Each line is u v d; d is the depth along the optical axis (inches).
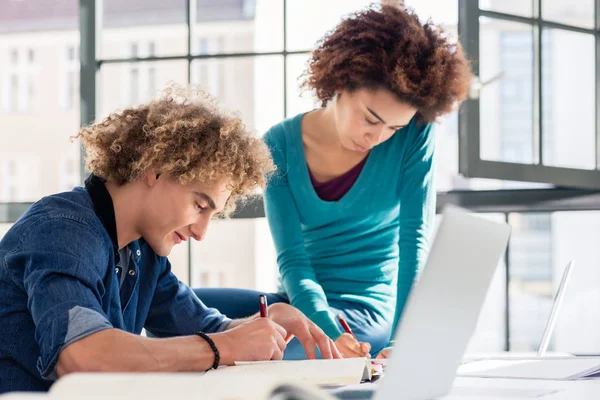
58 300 49.3
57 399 27.0
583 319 587.8
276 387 27.5
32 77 889.5
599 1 122.9
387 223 95.3
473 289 40.7
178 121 57.2
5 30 882.8
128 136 58.6
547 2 123.5
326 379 47.4
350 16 92.4
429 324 38.3
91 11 126.7
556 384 48.4
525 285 711.7
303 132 95.5
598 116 123.5
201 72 824.9
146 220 59.1
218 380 34.8
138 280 64.0
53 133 892.6
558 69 566.9
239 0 820.0
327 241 94.0
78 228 53.6
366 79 86.7
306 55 124.1
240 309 89.9
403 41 87.4
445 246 37.1
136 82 834.8
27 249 52.6
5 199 890.7
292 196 94.7
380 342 91.4
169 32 834.2
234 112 62.4
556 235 676.1
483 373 54.2
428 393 41.5
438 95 88.5
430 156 93.0
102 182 58.5
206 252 861.8
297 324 64.0
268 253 864.3
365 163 93.1
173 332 69.8
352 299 92.0
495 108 694.5
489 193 121.6
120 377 29.0
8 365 53.8
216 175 57.7
